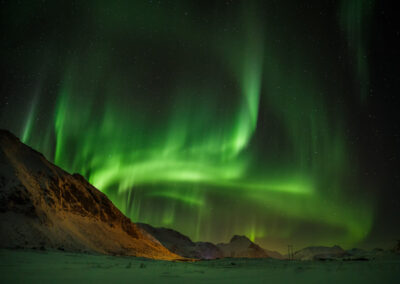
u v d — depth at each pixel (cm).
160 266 2705
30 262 2634
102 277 1498
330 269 1972
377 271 1642
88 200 8750
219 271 2102
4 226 4838
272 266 2862
